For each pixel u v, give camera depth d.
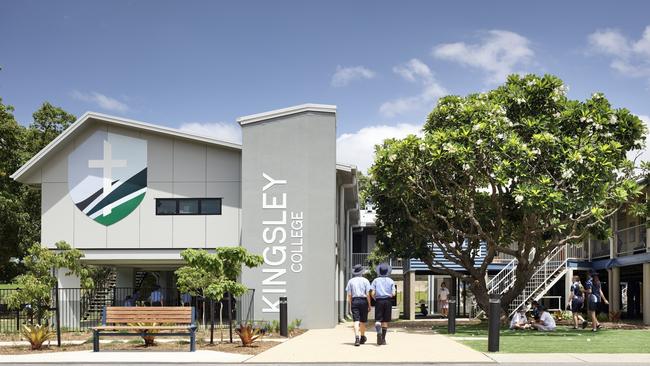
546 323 21.45
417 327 24.42
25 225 32.94
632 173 22.98
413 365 12.54
